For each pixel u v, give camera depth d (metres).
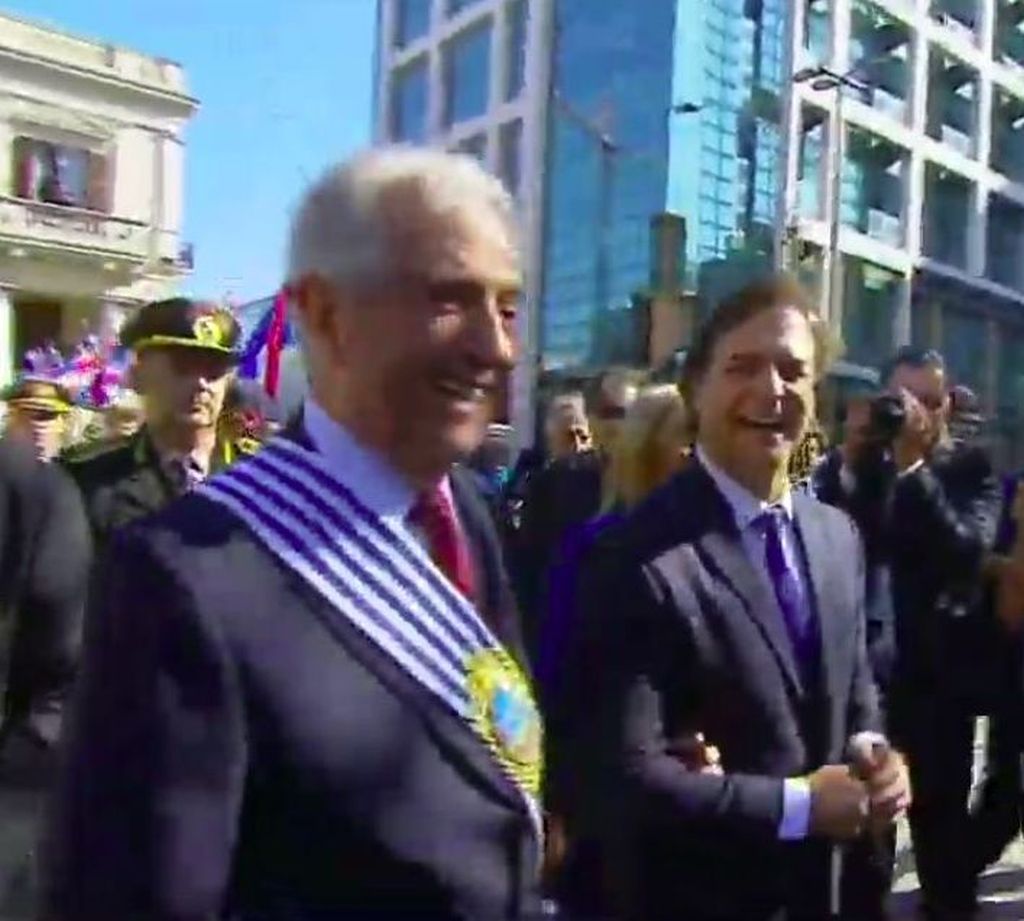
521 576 4.59
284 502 1.40
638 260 25.17
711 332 2.37
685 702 2.15
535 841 1.52
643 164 25.42
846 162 27.78
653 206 25.08
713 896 2.09
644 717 2.10
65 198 30.77
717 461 2.30
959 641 4.20
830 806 2.04
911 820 4.39
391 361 1.42
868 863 2.38
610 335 25.23
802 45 26.22
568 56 27.27
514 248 1.50
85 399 6.70
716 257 25.27
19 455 3.11
